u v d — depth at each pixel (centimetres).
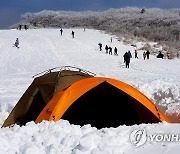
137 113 832
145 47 5669
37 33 5953
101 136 502
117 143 470
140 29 8681
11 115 923
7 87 1678
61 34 5700
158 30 8556
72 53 3934
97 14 11944
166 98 1112
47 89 902
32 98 923
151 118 789
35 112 923
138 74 2298
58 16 12219
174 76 2169
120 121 870
